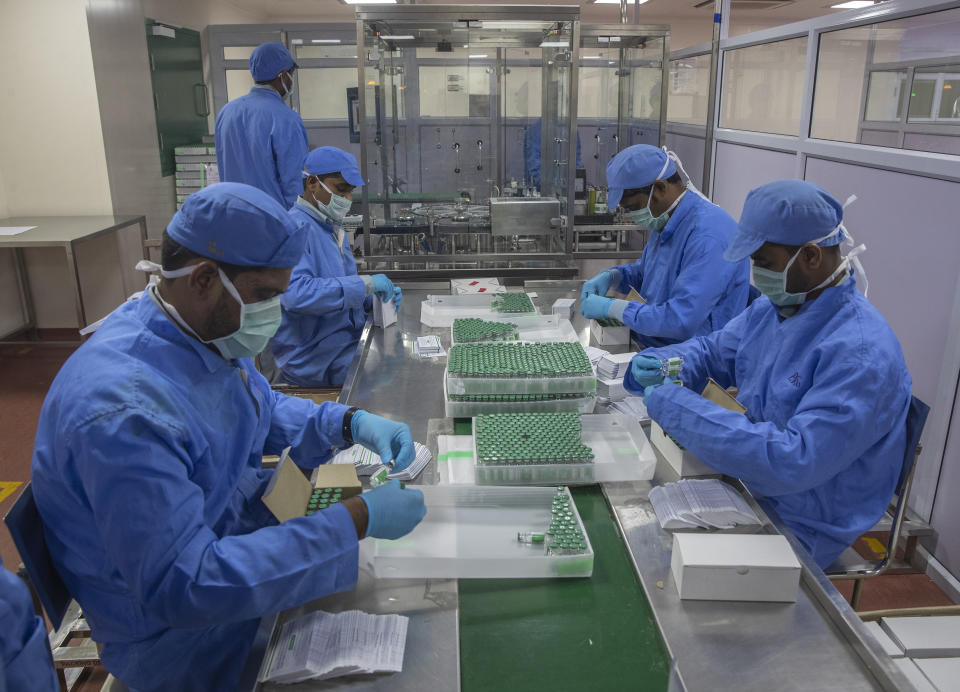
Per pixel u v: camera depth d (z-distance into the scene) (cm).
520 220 348
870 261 244
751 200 134
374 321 232
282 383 253
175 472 90
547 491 124
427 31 321
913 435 136
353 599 105
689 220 213
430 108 342
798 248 129
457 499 124
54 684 87
